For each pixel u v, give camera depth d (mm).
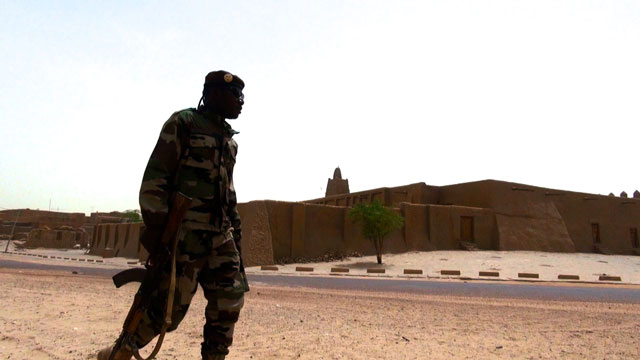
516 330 6785
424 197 45656
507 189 42812
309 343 5285
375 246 33344
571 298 12961
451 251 37656
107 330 5727
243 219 33312
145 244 2469
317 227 34531
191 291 2582
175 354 4516
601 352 5191
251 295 11664
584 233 46781
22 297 9078
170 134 2557
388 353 4855
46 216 78125
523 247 41031
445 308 9586
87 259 42344
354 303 10188
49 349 4500
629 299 12852
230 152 2857
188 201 2506
